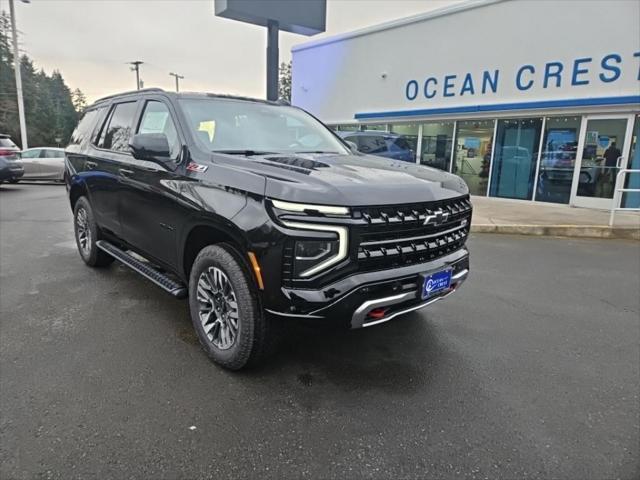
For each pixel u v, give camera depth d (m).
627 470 2.13
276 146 3.68
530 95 11.68
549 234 8.48
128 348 3.28
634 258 6.55
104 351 3.22
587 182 11.09
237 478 2.04
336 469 2.11
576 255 6.72
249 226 2.56
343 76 16.11
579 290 4.93
